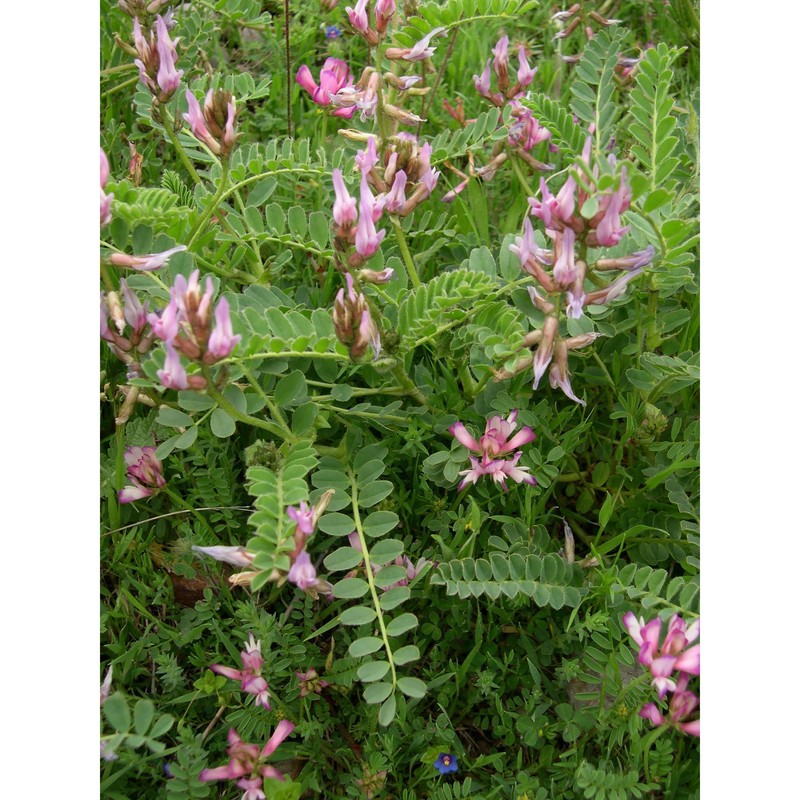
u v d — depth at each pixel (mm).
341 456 479
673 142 489
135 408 525
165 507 511
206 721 464
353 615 417
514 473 470
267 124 658
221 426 441
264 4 713
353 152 597
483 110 668
